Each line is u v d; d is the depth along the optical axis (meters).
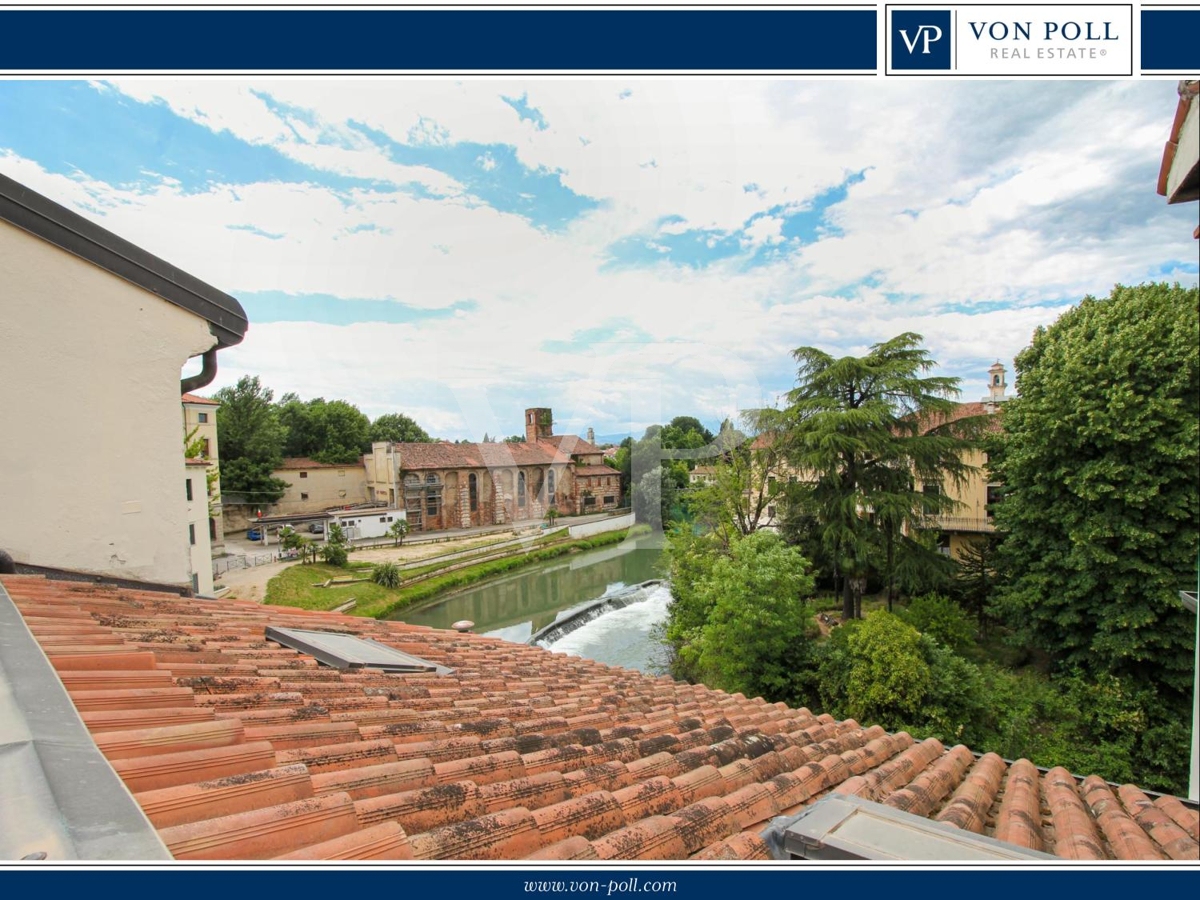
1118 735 11.37
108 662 2.04
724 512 16.02
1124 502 12.41
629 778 2.22
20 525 3.32
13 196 3.24
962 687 11.36
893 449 15.16
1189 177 2.95
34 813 0.90
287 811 1.31
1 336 3.25
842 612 17.61
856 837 1.64
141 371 3.69
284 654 3.06
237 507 35.88
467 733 2.40
